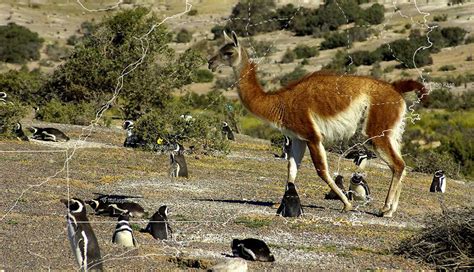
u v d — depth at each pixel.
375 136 51.97
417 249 41.31
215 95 145.12
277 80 197.38
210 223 48.44
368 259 40.91
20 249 38.34
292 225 49.06
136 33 118.38
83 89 120.06
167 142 83.81
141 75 118.06
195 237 44.50
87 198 54.84
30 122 104.69
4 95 95.31
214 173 73.44
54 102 113.69
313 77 52.44
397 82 52.44
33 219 45.75
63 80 122.06
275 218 50.81
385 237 46.88
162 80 118.56
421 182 81.00
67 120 109.81
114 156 78.44
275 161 85.81
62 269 34.94
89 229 32.34
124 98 118.19
